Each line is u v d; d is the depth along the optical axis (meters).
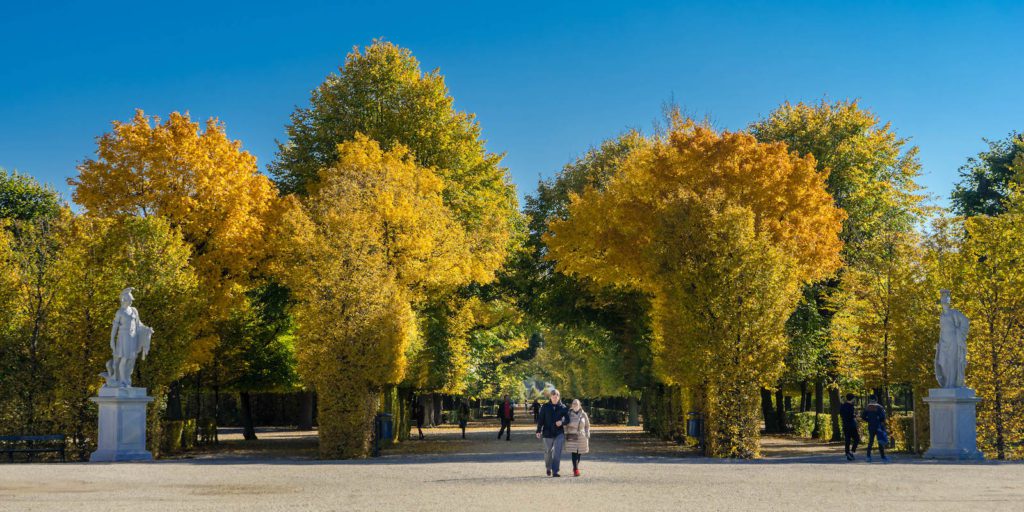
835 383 39.50
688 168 32.94
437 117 43.69
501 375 76.56
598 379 68.44
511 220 51.09
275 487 15.84
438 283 35.50
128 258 28.55
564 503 13.16
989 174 57.09
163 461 24.39
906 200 45.00
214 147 33.72
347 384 27.23
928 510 12.36
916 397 29.20
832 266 33.25
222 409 59.50
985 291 28.92
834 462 23.97
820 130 43.00
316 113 42.88
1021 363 28.12
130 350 24.69
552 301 48.31
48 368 27.81
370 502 13.23
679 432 35.81
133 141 32.09
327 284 27.64
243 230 33.31
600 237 33.88
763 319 27.09
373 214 32.00
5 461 24.56
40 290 28.30
